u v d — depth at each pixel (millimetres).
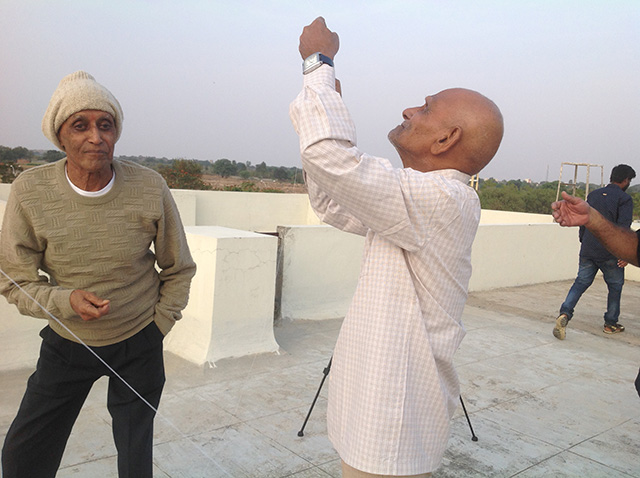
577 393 3506
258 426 2693
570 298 4770
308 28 1409
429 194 1268
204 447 2410
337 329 4520
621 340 4906
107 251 1578
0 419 1497
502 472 2461
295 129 1293
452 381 1404
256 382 3254
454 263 1337
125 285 1640
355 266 4996
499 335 4773
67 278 1591
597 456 2670
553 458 2623
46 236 1516
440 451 1364
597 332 5133
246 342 3697
